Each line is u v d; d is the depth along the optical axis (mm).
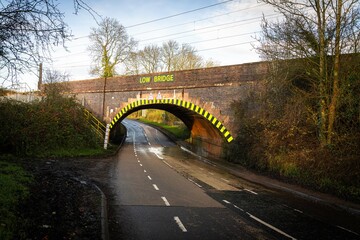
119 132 47094
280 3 16094
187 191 12953
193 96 25578
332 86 15570
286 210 10625
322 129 15484
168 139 48375
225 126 23312
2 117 18031
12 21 5227
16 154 17922
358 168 12719
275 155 18000
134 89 30625
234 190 13820
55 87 27203
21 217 6500
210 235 7625
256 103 21172
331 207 11414
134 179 15008
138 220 8555
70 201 8875
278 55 18094
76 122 25141
